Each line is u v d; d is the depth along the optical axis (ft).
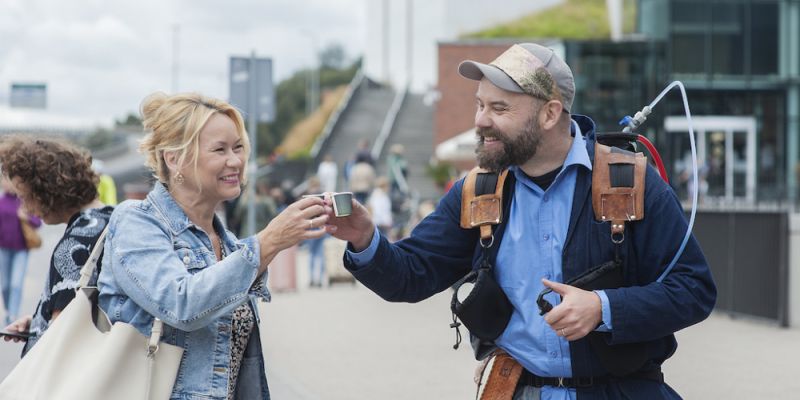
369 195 71.15
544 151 9.82
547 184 9.96
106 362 9.15
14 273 34.01
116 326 9.28
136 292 9.24
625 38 112.57
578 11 148.46
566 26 147.74
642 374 9.88
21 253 33.96
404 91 164.55
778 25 121.90
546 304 9.17
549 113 9.67
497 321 9.87
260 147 284.20
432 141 140.05
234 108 10.00
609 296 9.17
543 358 9.71
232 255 9.18
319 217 9.41
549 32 148.05
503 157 9.64
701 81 121.49
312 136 162.61
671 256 9.54
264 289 9.84
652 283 9.46
